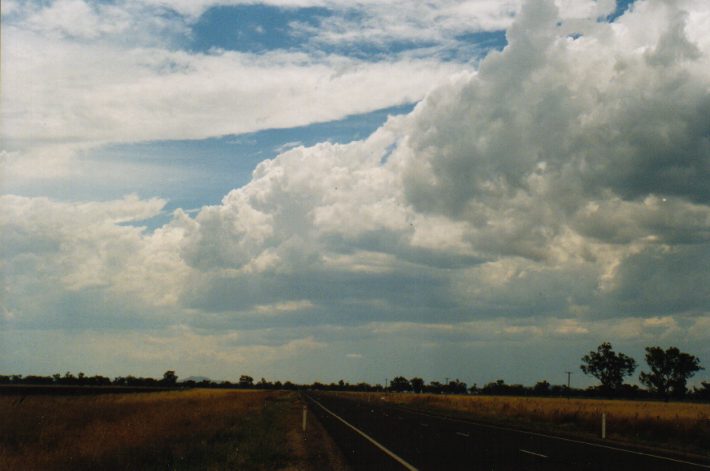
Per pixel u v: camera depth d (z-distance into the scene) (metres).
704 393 153.38
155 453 18.84
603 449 24.30
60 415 34.78
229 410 45.16
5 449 19.66
